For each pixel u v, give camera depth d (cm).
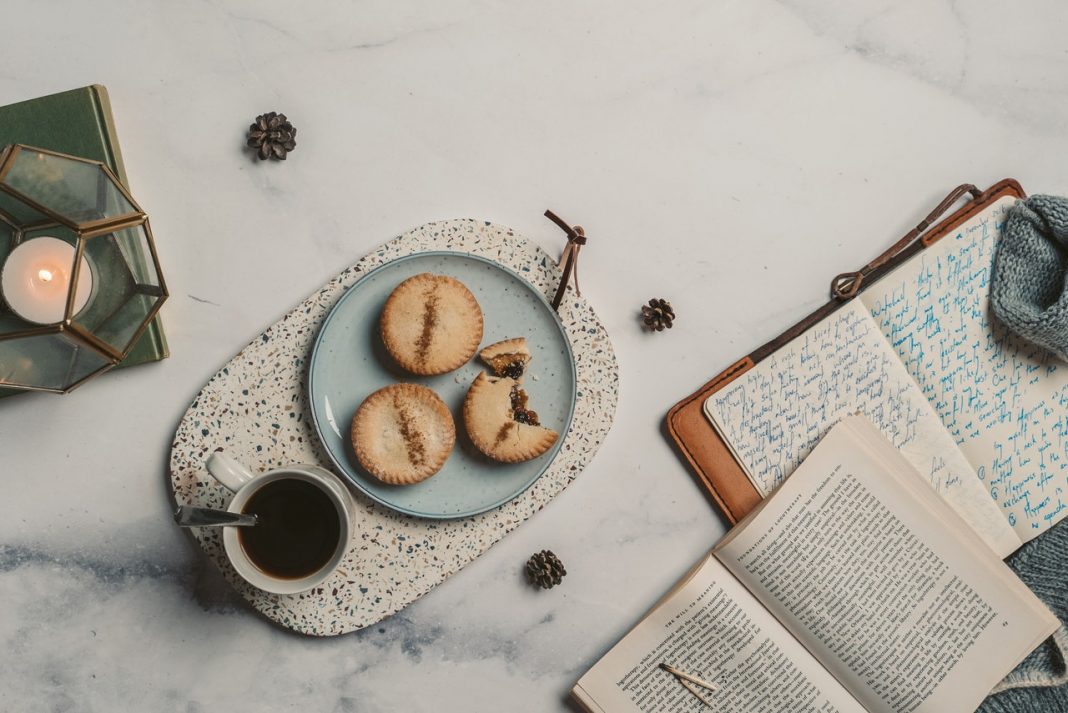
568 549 90
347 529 82
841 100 92
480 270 87
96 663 88
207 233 88
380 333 86
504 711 90
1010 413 92
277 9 89
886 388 91
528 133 90
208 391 87
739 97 91
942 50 92
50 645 88
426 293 85
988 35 92
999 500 92
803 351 90
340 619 87
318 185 89
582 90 91
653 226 91
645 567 91
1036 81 93
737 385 90
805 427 91
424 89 90
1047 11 92
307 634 87
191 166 88
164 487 88
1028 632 89
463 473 87
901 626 90
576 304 88
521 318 87
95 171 80
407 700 90
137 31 88
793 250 92
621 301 91
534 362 87
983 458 92
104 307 82
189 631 89
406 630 90
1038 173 93
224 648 89
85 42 88
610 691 89
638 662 90
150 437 88
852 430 90
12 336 77
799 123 92
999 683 90
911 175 92
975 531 91
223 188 89
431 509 86
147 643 89
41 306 81
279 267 89
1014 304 90
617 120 91
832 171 92
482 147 90
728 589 90
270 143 88
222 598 89
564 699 91
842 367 91
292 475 82
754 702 90
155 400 88
